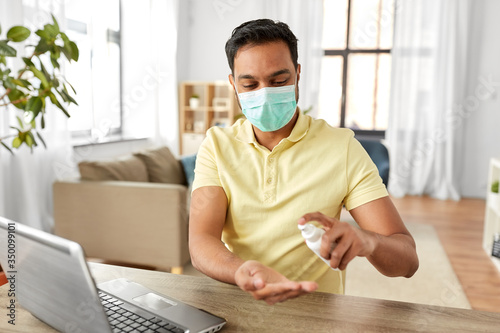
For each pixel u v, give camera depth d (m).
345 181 0.96
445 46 5.18
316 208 0.96
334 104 5.82
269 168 0.98
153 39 5.05
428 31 5.24
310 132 1.01
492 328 0.75
